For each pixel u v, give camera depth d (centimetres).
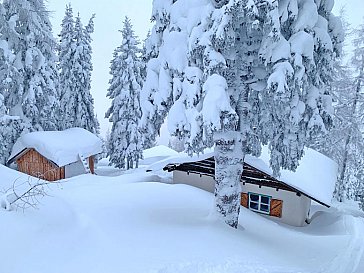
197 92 1030
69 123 3300
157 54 1236
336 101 3000
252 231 1305
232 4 931
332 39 1170
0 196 907
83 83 3341
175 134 1082
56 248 738
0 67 2309
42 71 2534
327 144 3088
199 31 1004
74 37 3259
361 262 1066
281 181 1789
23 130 2595
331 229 1758
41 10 2642
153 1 1185
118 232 925
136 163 3525
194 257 830
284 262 945
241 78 1138
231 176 1213
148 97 1180
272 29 955
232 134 1184
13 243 692
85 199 1325
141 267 717
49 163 2609
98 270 681
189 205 1418
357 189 3122
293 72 1000
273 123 1191
